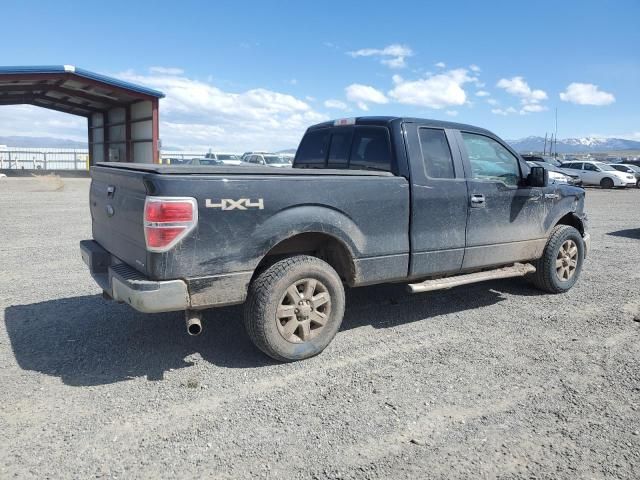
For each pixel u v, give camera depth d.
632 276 7.57
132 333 5.03
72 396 3.77
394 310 5.85
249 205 4.04
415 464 3.00
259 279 4.22
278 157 28.11
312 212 4.33
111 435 3.27
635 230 12.73
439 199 5.11
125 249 4.29
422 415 3.54
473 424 3.43
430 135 5.21
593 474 2.92
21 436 3.24
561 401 3.75
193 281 3.88
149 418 3.48
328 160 5.79
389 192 4.77
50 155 50.38
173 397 3.77
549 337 5.04
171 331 5.09
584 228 6.89
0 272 7.44
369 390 3.90
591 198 24.17
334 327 4.55
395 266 4.89
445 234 5.20
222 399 3.75
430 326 5.34
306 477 2.87
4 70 27.92
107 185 4.71
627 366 4.36
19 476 2.85
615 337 5.04
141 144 34.88
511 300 6.27
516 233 5.88
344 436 3.28
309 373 4.20
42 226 12.02
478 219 5.46
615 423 3.46
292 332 4.34
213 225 3.90
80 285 6.76
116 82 30.95
